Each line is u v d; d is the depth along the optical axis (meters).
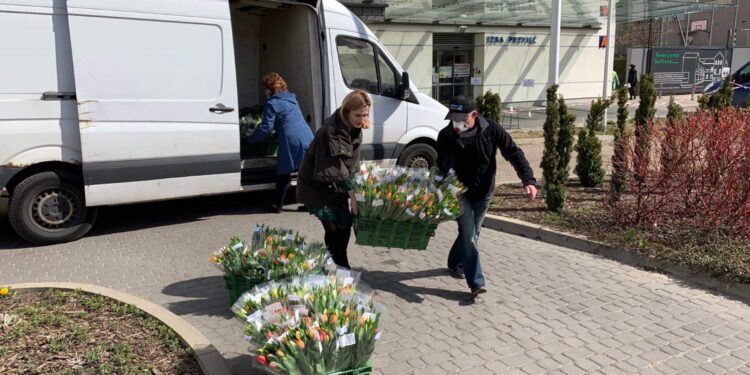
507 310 4.62
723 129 6.03
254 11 8.73
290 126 7.25
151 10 6.26
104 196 6.17
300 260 4.18
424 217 4.52
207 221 7.23
